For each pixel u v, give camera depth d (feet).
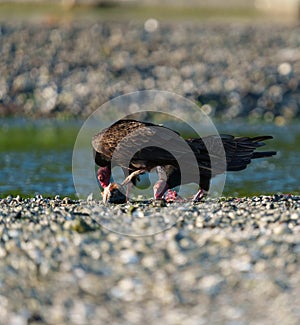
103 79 118.01
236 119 109.50
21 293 34.96
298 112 111.14
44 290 35.29
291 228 42.16
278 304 33.35
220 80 118.01
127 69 121.70
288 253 38.17
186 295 34.60
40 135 96.73
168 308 33.58
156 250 39.24
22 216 45.62
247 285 35.14
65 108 111.86
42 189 65.98
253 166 77.46
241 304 33.58
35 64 122.52
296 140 94.07
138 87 116.06
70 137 95.20
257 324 31.83
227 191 65.92
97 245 40.06
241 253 38.40
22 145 89.40
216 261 37.65
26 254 39.11
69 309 33.60
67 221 43.65
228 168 52.75
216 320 32.42
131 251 39.11
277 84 117.39
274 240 39.99
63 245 40.14
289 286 34.86
